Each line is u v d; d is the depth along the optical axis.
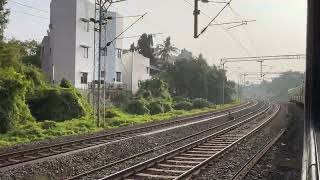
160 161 15.26
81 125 30.39
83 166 15.42
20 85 28.53
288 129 27.64
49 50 55.19
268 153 18.05
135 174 13.02
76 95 36.44
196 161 15.57
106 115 38.88
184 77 81.88
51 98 34.78
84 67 53.38
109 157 17.50
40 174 13.69
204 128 31.45
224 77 86.06
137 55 69.75
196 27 20.52
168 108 52.69
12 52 35.12
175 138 24.77
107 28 58.56
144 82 64.75
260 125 31.33
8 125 26.52
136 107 46.50
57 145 18.84
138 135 24.36
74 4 51.50
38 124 28.88
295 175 12.98
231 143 20.61
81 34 52.53
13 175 13.09
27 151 17.00
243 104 81.38
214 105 70.00
